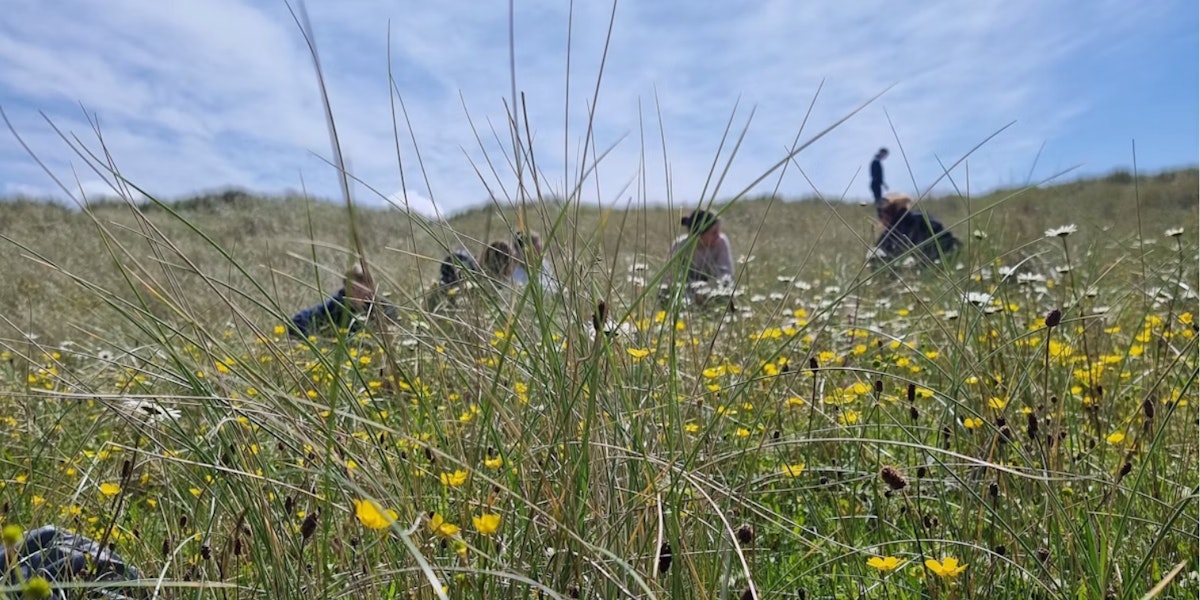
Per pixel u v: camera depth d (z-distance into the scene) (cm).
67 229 1070
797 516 288
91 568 204
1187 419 284
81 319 534
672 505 185
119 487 234
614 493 207
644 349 261
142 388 292
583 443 193
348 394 222
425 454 239
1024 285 477
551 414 222
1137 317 461
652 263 384
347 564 205
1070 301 415
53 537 216
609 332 212
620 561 157
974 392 310
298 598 190
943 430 266
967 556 226
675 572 179
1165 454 284
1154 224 962
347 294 178
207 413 213
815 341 269
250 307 451
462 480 192
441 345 268
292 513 221
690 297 397
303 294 582
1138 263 528
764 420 313
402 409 208
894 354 384
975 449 263
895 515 276
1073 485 247
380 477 208
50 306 595
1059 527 213
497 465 213
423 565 121
